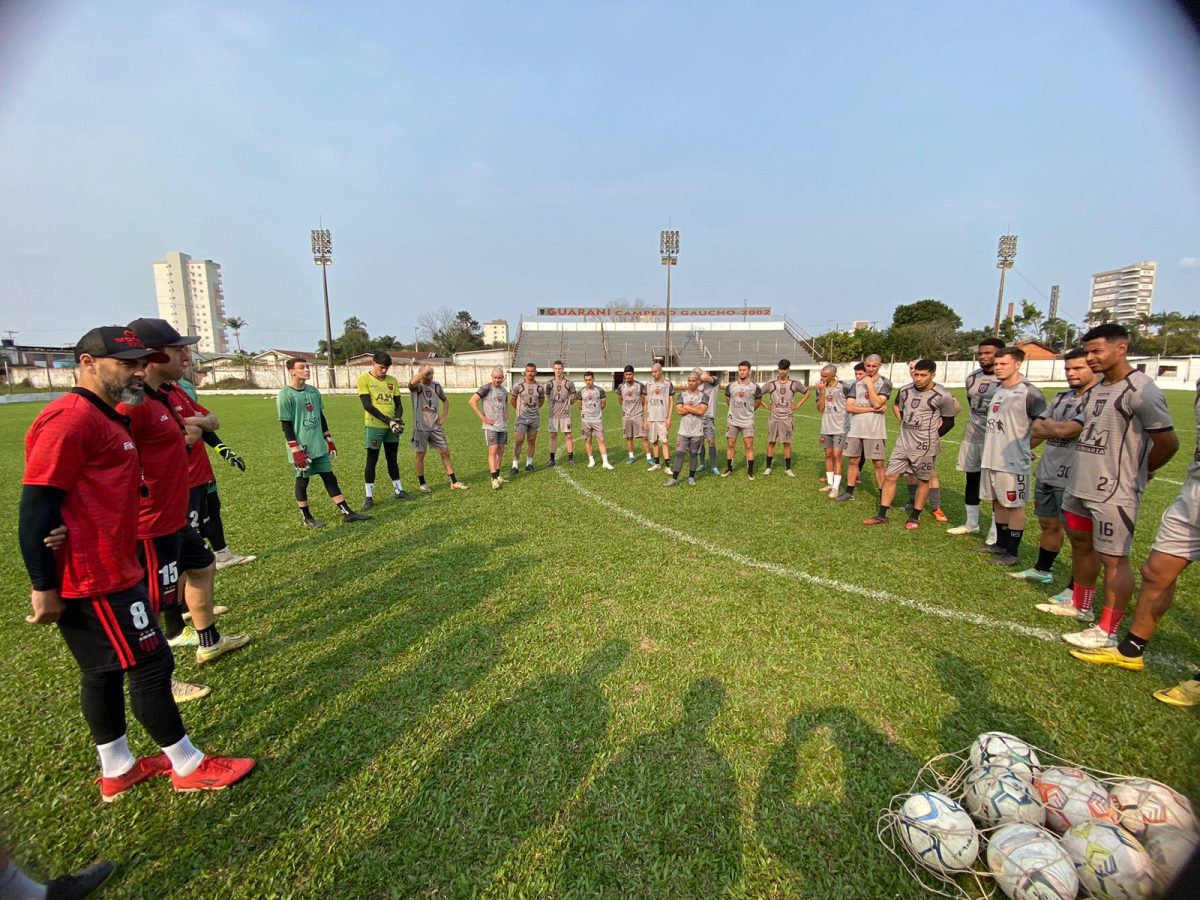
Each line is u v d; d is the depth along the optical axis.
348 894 1.81
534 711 2.71
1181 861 1.71
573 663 3.14
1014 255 38.34
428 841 2.00
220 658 3.30
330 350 41.25
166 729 2.23
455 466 10.06
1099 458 3.22
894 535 5.61
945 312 57.19
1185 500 2.79
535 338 52.75
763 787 2.21
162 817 2.15
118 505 2.11
